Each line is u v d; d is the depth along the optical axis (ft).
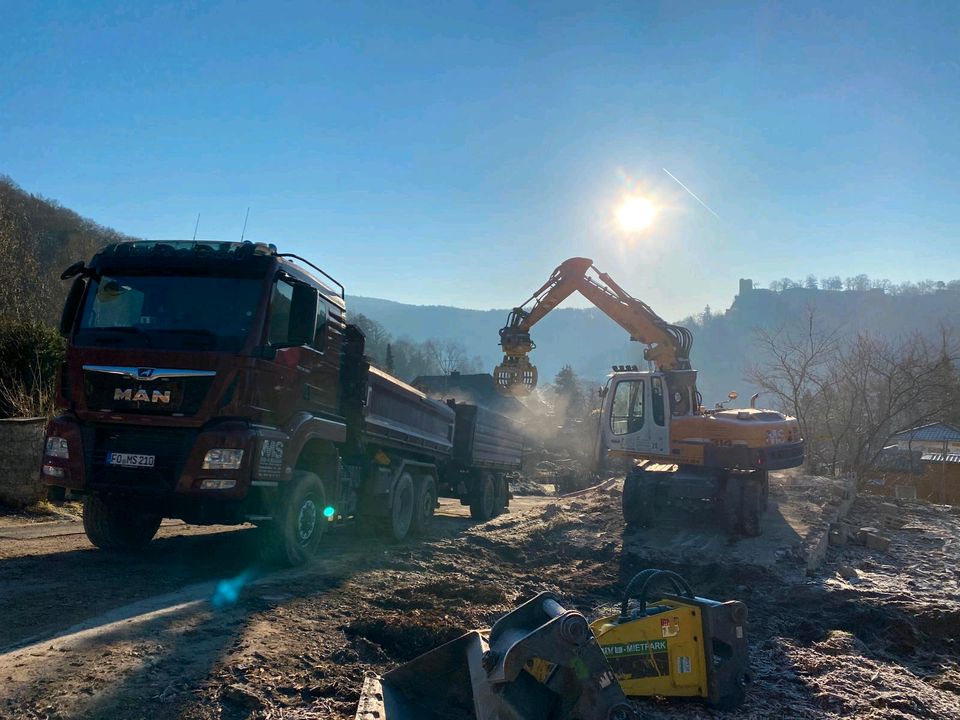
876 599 26.63
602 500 51.88
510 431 62.13
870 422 90.48
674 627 15.49
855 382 91.50
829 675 18.28
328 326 28.71
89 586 20.95
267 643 16.75
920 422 90.84
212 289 23.85
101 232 172.96
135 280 24.07
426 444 41.34
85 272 24.31
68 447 22.80
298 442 25.30
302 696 14.58
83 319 23.81
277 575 23.98
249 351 22.97
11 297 66.33
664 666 15.42
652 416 43.93
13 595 19.44
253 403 23.02
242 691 14.03
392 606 22.12
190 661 15.25
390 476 35.09
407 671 14.40
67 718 12.45
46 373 44.27
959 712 16.44
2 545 26.76
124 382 22.56
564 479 133.18
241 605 19.75
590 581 29.50
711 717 14.99
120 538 26.53
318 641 17.76
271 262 24.27
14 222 76.79
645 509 41.04
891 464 140.05
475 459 51.52
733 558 33.09
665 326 49.01
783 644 21.26
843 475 80.69
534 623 13.26
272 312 24.11
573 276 50.75
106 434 22.90
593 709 11.56
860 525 50.19
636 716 11.79
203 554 27.17
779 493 51.57
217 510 23.20
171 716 12.96
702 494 40.16
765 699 16.42
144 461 22.34
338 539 34.58
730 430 41.81
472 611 22.20
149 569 23.79
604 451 47.44
